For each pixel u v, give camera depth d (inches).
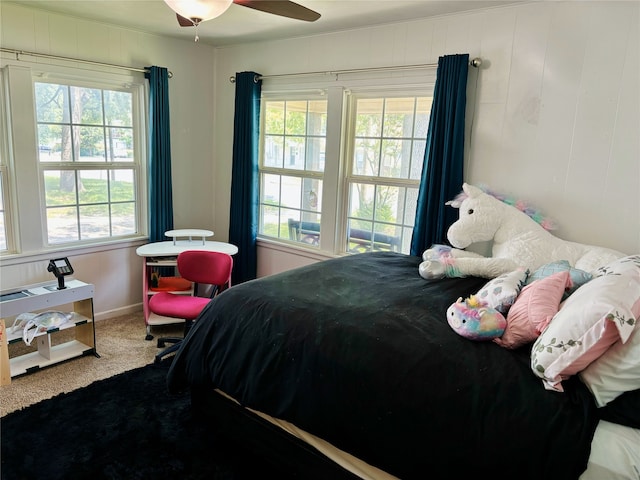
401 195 132.5
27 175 124.0
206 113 167.9
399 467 59.5
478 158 113.5
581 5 95.4
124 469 78.8
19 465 78.5
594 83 95.7
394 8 110.0
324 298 80.7
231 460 82.5
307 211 154.4
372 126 135.8
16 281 125.8
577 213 101.0
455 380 58.3
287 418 70.2
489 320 65.2
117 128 144.9
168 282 144.3
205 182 172.4
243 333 78.3
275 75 150.4
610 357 53.9
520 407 53.6
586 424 50.8
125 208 150.9
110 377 109.8
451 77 109.9
